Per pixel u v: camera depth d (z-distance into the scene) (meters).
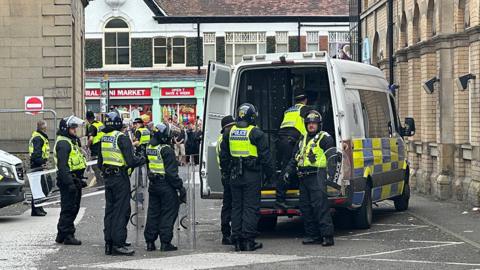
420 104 46.81
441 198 39.97
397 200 34.78
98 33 101.19
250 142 24.08
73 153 26.05
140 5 101.50
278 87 27.52
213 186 27.33
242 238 24.28
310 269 20.78
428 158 43.41
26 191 38.62
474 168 36.56
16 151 53.09
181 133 69.88
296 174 25.28
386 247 24.53
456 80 38.53
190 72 101.81
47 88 53.88
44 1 53.69
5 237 27.84
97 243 26.42
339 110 26.27
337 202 26.00
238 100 27.52
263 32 103.31
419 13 45.69
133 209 27.67
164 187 24.33
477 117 36.28
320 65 26.42
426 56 43.53
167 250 24.55
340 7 104.88
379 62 55.91
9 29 53.66
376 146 30.12
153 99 101.38
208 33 102.62
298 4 104.94
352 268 20.91
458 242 25.41
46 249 25.05
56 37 53.91
